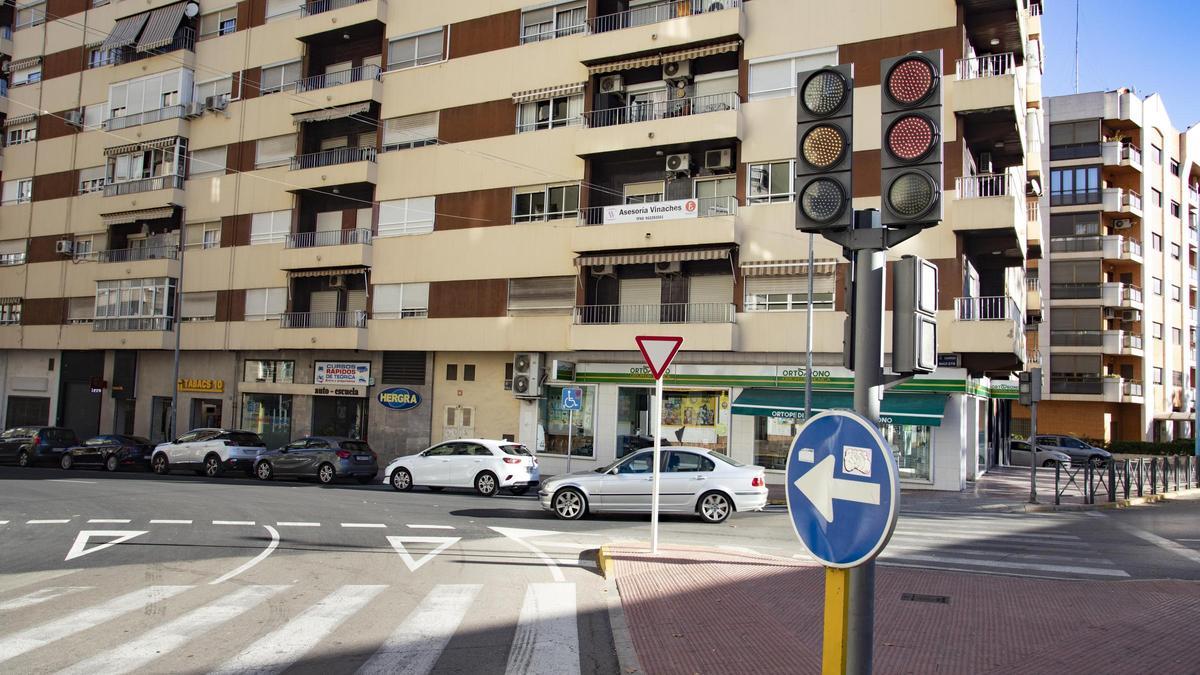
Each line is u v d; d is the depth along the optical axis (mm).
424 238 30047
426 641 7090
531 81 28625
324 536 13430
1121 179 48500
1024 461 38438
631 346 25234
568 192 27766
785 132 24578
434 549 12227
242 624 7625
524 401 28234
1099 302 45750
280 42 34406
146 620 7750
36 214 40844
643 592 8852
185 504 17562
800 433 3922
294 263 31891
